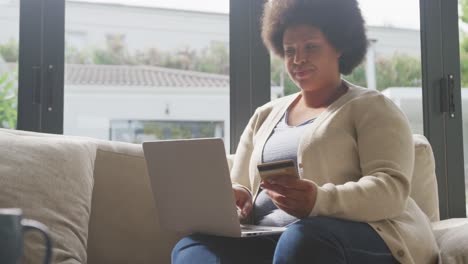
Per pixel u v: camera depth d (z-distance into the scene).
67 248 1.52
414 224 1.39
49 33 2.19
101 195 1.80
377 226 1.29
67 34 2.25
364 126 1.45
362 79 2.44
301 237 1.13
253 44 2.35
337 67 1.66
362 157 1.42
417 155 1.86
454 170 2.47
